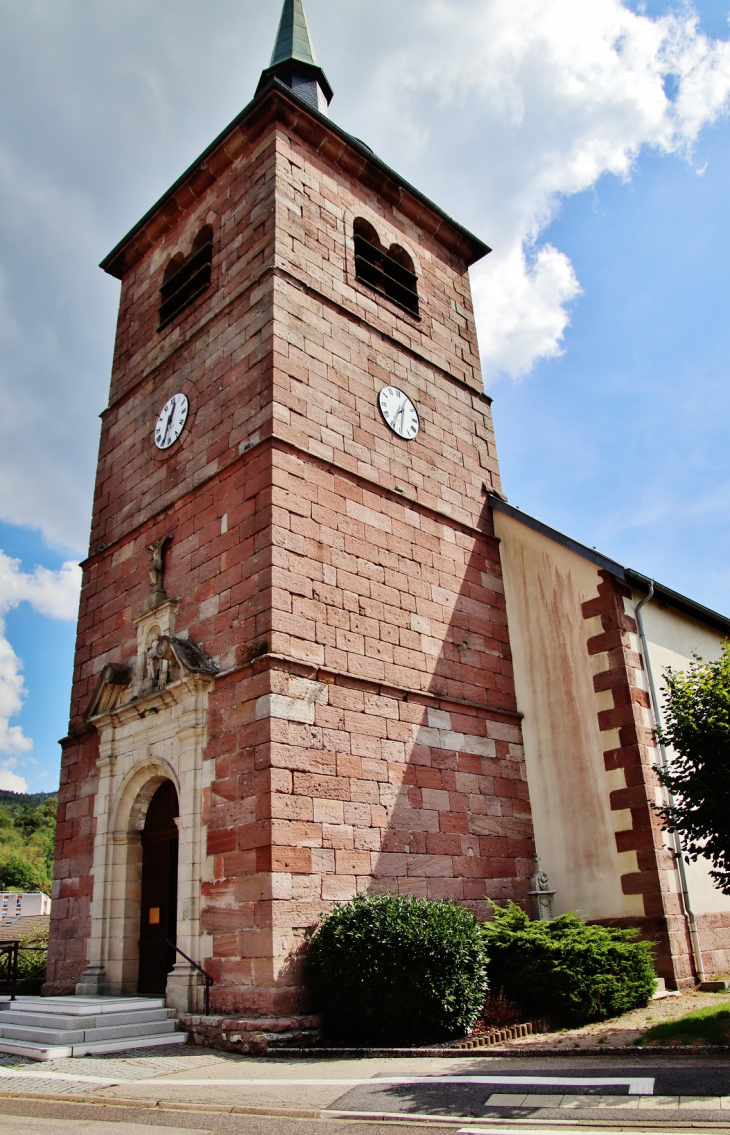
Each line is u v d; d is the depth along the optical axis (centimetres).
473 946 985
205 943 1090
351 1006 952
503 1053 829
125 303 1917
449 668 1414
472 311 1916
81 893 1391
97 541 1680
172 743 1251
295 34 2084
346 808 1149
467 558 1552
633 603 1469
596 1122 573
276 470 1255
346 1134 580
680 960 1212
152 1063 897
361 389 1484
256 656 1153
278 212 1488
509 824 1389
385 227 1764
